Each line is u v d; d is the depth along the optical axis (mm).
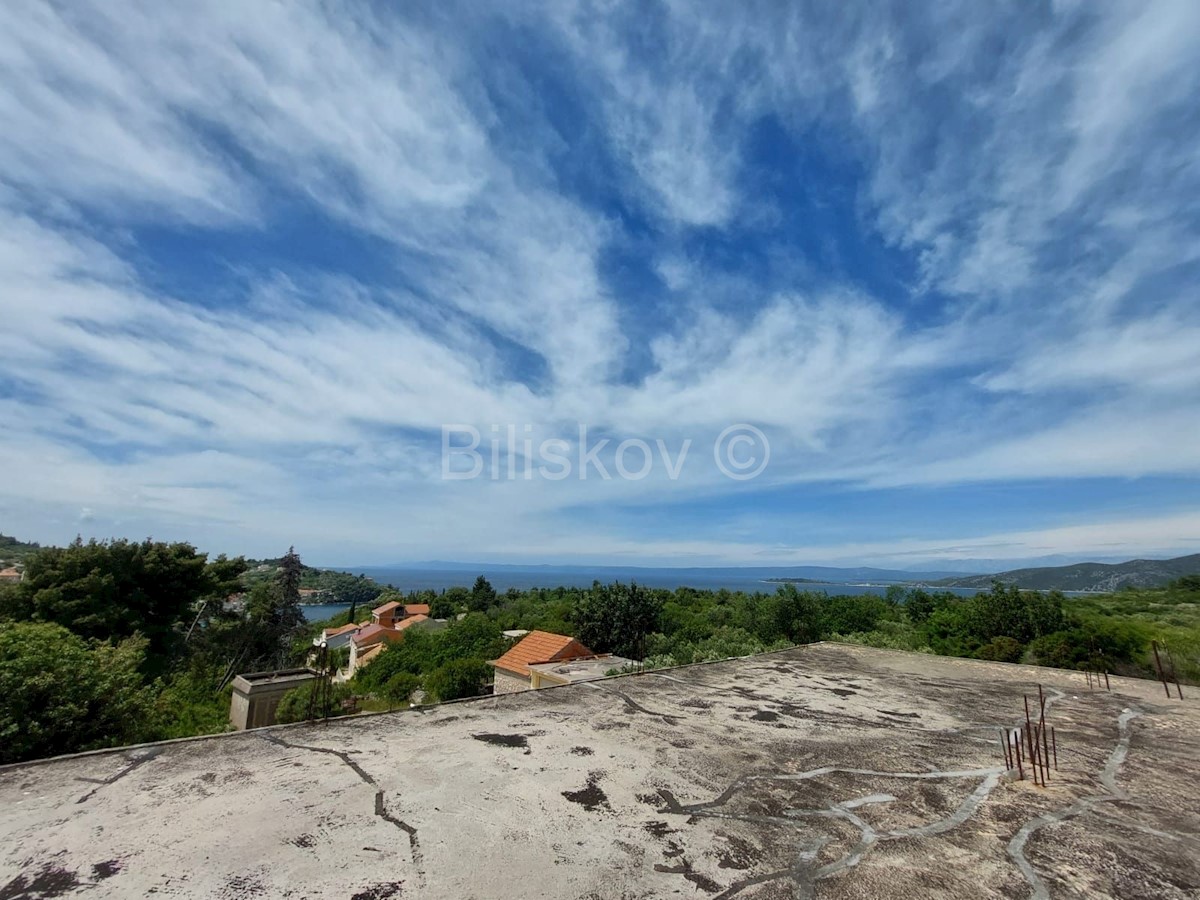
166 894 1418
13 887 1433
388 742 2691
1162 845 1899
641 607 25906
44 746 6742
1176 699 4219
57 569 13938
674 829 1902
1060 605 16406
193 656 17094
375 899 1423
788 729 3174
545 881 1537
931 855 1787
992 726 3375
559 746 2713
